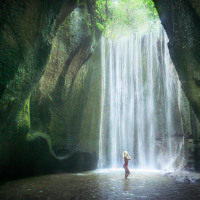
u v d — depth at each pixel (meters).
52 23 9.04
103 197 6.30
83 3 14.15
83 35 13.93
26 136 9.88
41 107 12.12
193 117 13.57
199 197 6.35
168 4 9.47
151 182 9.23
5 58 7.25
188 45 8.86
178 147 15.56
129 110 19.11
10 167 10.00
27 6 7.40
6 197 6.26
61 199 6.05
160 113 17.58
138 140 18.16
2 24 6.91
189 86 9.35
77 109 14.70
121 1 19.88
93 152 15.74
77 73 14.78
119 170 15.11
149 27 20.67
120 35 21.84
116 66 20.06
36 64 8.62
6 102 7.60
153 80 18.50
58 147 13.32
